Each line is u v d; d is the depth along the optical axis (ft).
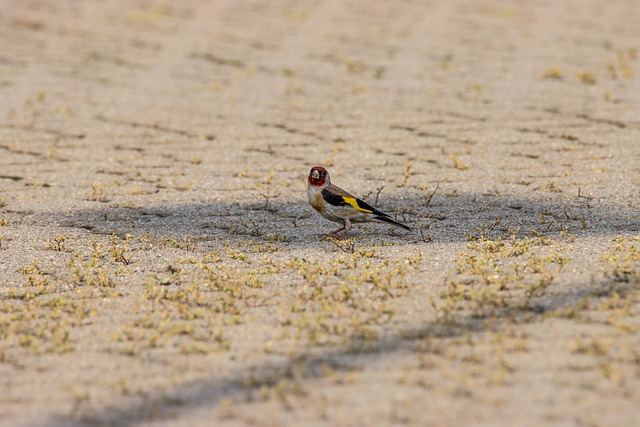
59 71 105.40
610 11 147.13
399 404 29.78
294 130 80.38
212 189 62.75
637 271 42.01
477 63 108.88
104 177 66.18
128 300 40.88
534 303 38.45
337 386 31.30
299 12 147.95
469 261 44.57
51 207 58.34
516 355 33.14
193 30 132.05
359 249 48.60
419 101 90.58
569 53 113.70
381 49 118.52
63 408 30.53
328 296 40.37
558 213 55.11
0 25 133.18
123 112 87.20
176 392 31.42
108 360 34.22
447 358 33.04
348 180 64.75
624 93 92.17
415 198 59.77
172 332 36.50
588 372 31.53
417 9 150.82
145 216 56.44
